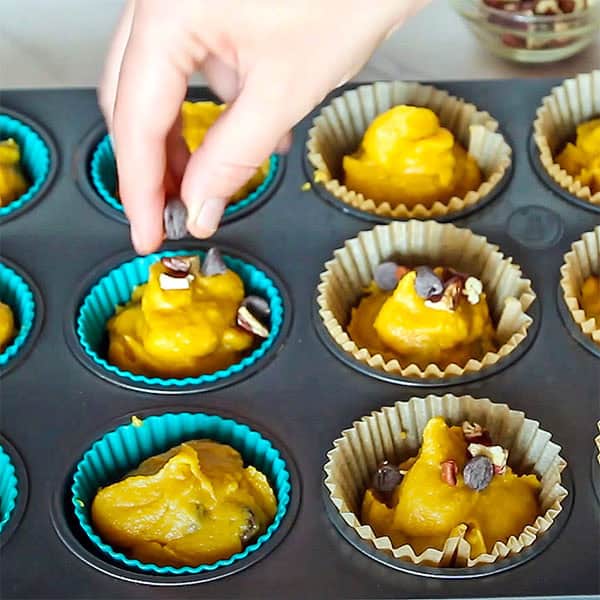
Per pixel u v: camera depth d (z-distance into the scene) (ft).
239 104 1.43
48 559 1.58
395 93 1.96
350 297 1.84
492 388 1.69
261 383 1.72
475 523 1.58
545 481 1.63
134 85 1.46
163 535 1.62
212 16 1.40
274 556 1.57
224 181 1.48
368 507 1.63
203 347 1.75
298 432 1.67
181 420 1.69
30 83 2.08
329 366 1.73
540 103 1.95
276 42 1.40
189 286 1.77
